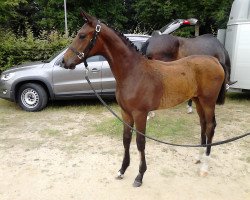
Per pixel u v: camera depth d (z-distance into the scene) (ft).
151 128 19.69
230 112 24.03
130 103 12.07
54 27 52.90
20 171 14.21
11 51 29.53
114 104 25.59
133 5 60.49
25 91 23.44
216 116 22.89
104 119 21.72
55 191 12.60
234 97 29.30
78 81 23.18
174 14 57.93
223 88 14.40
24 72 22.90
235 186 13.12
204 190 12.73
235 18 26.32
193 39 20.84
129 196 12.22
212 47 20.48
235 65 26.21
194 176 13.89
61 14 55.88
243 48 25.71
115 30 11.94
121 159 15.43
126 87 12.01
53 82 22.93
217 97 14.06
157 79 12.21
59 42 30.14
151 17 59.82
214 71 13.32
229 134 19.19
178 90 12.64
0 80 23.52
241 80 26.18
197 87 13.34
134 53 12.13
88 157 15.65
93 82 23.30
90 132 19.16
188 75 12.90
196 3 55.36
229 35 27.12
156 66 12.53
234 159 15.65
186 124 20.80
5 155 15.89
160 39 20.12
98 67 23.18
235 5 26.76
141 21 61.31
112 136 18.44
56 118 22.08
